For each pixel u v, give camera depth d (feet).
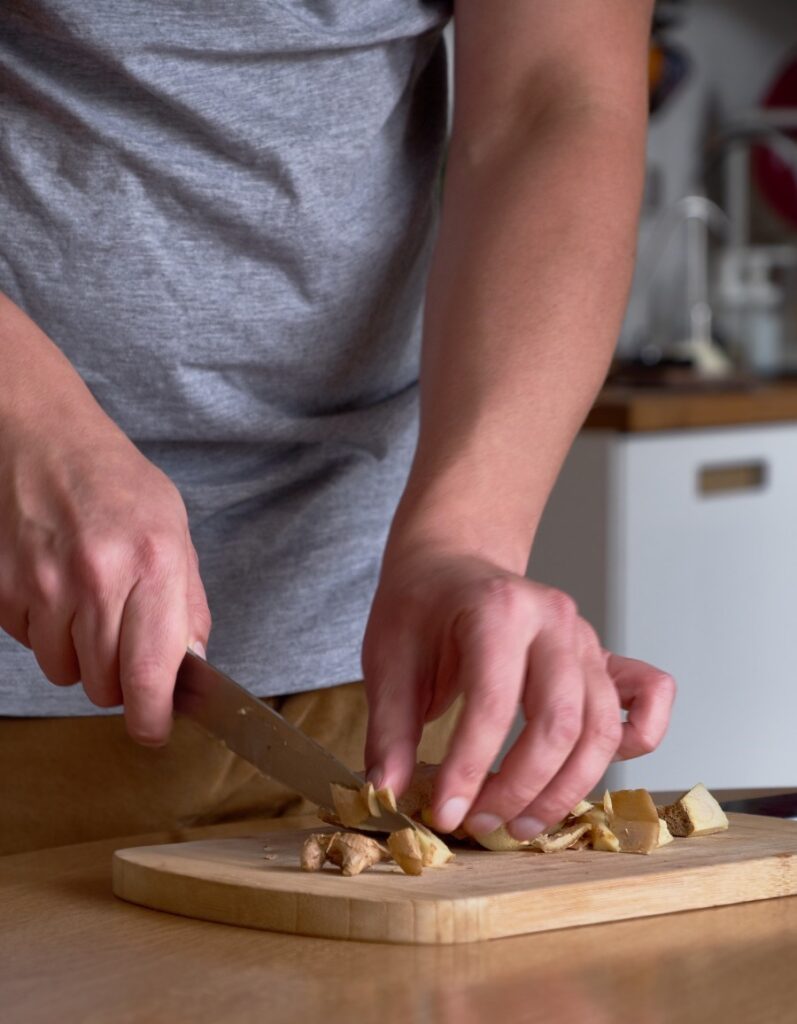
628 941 2.45
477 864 2.70
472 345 3.07
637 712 2.88
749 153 12.01
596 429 7.75
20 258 3.28
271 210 3.38
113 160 3.24
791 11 12.61
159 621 2.48
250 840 2.96
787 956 2.38
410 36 3.53
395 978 2.27
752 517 8.44
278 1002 2.16
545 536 7.92
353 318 3.62
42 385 2.67
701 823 2.94
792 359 11.55
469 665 2.54
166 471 3.60
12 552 2.58
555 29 3.43
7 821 3.56
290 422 3.62
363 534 3.78
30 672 3.50
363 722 3.79
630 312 11.47
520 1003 2.16
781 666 8.71
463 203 3.37
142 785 3.59
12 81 3.20
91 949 2.43
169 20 3.20
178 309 3.38
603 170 3.28
